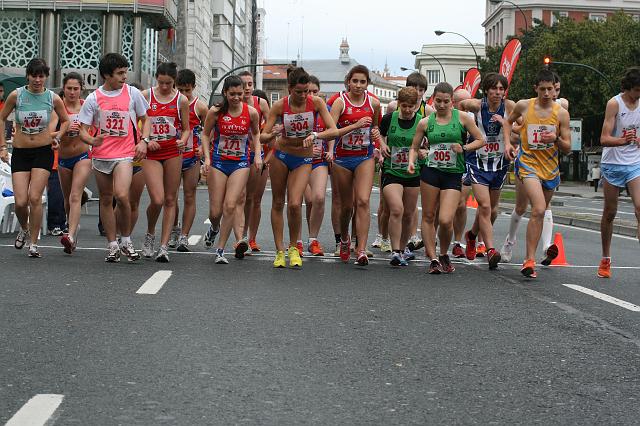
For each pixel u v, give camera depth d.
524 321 7.80
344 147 11.41
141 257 11.86
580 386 5.63
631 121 10.70
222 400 5.09
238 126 11.04
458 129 10.85
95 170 11.05
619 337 7.21
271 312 7.83
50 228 15.12
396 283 9.97
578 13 105.50
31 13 50.34
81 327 6.96
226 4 99.44
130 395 5.13
